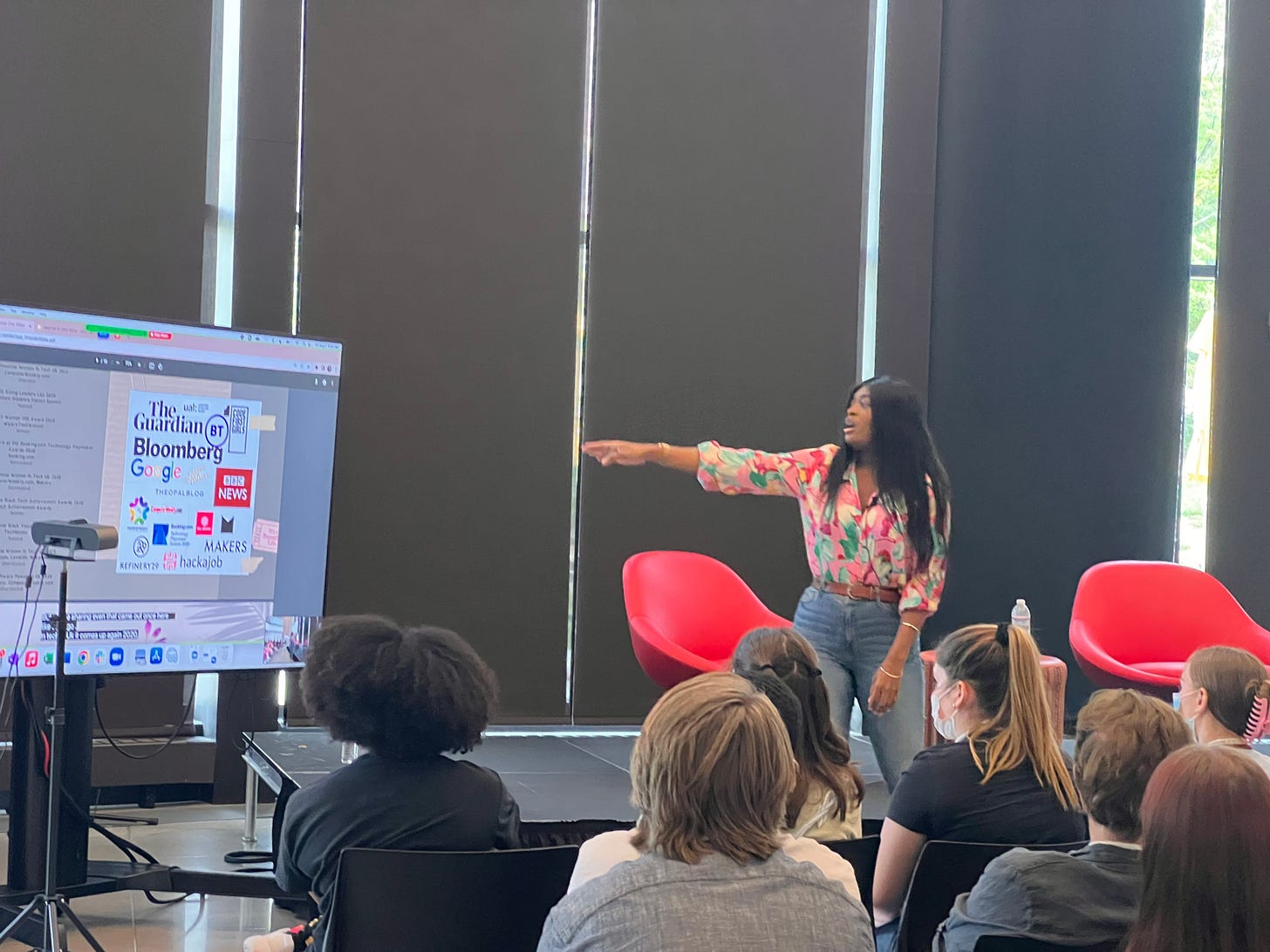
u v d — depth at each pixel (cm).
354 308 520
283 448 361
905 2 580
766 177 575
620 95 557
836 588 349
